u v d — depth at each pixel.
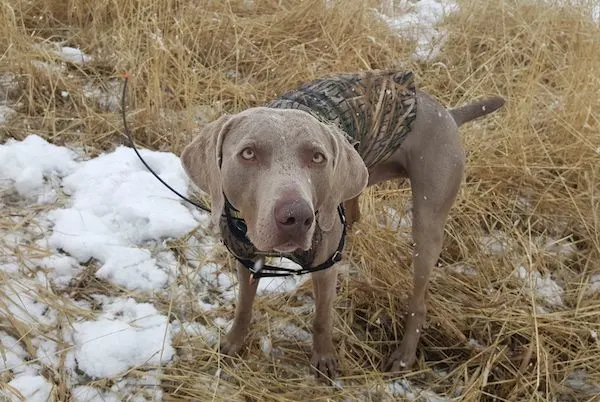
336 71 1.80
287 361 1.20
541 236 1.56
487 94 1.85
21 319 1.11
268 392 1.12
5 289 1.15
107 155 1.50
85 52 1.81
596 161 1.64
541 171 1.65
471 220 1.52
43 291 1.16
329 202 0.93
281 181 0.82
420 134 1.18
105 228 1.32
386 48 1.92
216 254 1.33
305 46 1.90
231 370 1.14
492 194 1.60
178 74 1.68
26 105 1.60
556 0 2.12
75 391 1.05
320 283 1.09
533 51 1.94
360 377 1.18
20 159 1.41
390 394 1.18
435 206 1.21
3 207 1.33
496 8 2.14
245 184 0.87
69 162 1.46
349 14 1.95
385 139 1.15
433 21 2.25
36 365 1.06
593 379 1.26
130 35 1.72
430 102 1.20
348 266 1.39
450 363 1.29
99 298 1.20
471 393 1.17
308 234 0.83
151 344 1.13
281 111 0.90
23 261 1.20
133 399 1.06
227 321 1.22
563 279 1.48
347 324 1.30
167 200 1.42
